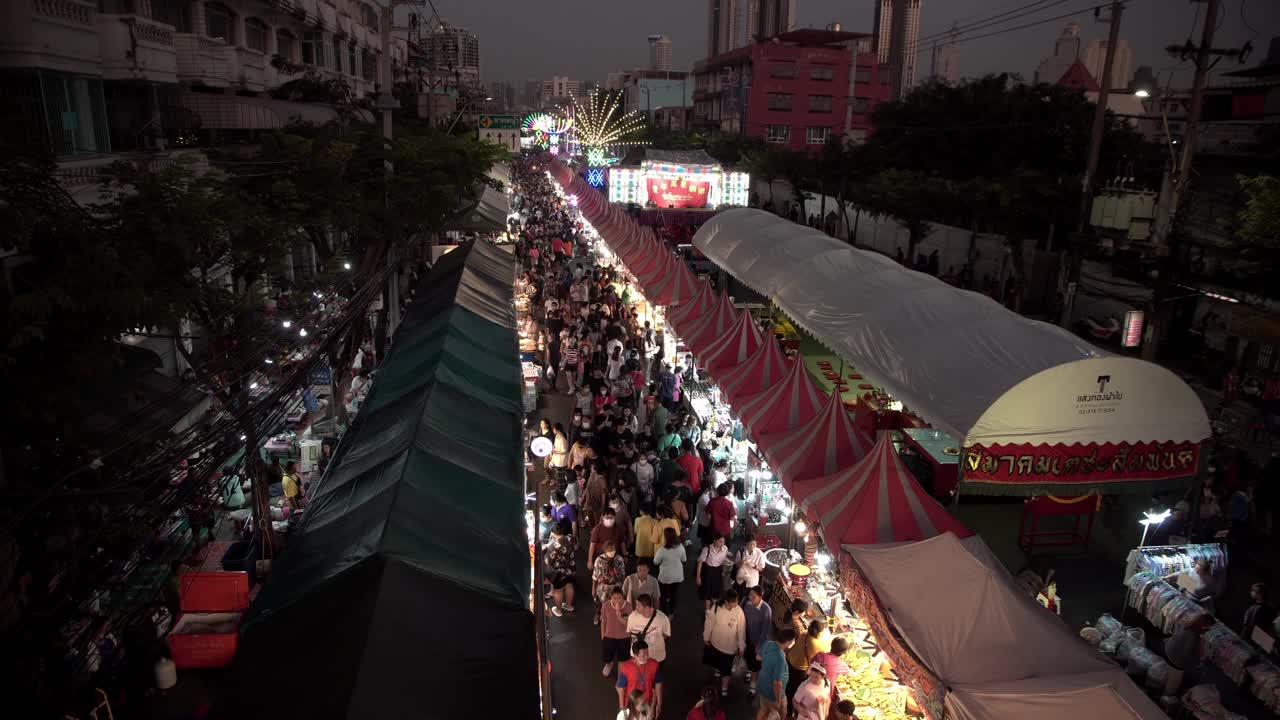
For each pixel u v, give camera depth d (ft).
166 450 27.89
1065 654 24.21
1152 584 35.55
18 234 24.08
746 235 87.35
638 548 36.96
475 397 42.70
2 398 24.93
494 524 30.09
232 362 37.40
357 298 48.24
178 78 65.98
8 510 23.45
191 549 34.14
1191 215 76.48
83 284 25.75
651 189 137.80
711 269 110.73
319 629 22.17
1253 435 53.83
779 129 299.58
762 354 49.14
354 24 139.85
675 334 64.28
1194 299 73.82
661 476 45.44
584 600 38.42
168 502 24.79
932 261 115.03
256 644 22.74
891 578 27.53
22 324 24.45
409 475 30.76
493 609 24.47
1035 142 115.55
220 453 28.63
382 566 24.32
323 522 29.76
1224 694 31.63
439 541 27.02
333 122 71.97
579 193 165.78
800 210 172.55
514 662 22.30
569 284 90.99
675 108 422.00
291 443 48.24
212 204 36.81
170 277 32.30
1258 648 33.63
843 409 38.88
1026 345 40.01
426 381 41.96
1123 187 77.15
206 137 70.44
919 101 140.36
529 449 49.52
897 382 43.34
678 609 37.76
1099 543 43.57
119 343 32.07
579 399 53.36
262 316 47.47
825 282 62.64
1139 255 74.23
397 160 63.00
